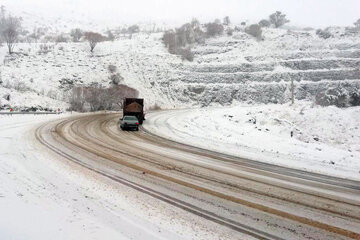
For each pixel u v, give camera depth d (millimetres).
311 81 73062
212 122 28078
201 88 70750
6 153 11625
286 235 5320
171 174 9555
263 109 31516
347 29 99875
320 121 26031
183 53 82562
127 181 8477
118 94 54938
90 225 5324
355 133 23719
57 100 46562
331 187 9000
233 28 111750
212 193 7680
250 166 11812
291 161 13781
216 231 5387
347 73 72625
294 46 90875
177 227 5488
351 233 5500
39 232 4812
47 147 13633
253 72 76750
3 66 55719
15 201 6191
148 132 22891
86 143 15586
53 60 64250
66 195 6957
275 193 7953
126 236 4988
